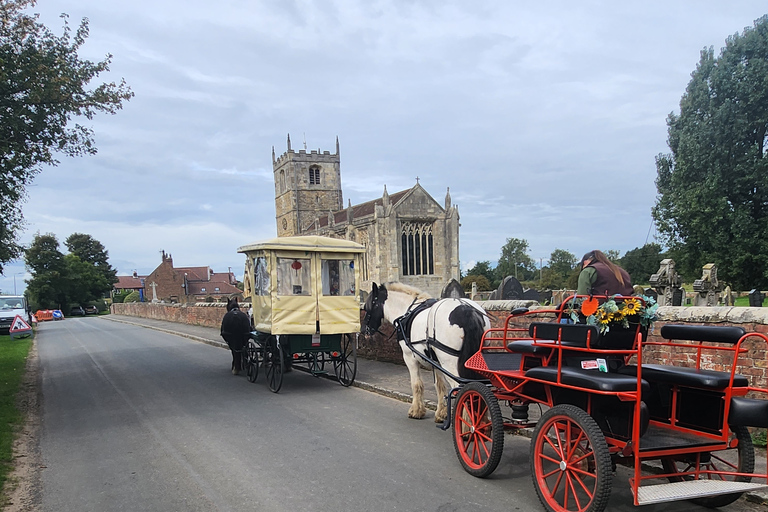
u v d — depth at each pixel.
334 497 5.40
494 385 6.08
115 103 11.79
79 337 28.11
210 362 16.38
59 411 9.87
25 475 6.34
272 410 9.41
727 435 4.62
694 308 7.21
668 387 5.14
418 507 5.12
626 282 5.68
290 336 11.06
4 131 10.37
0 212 12.41
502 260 125.00
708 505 5.03
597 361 5.02
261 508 5.18
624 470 6.13
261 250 11.05
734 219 37.44
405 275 60.06
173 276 96.44
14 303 34.62
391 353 14.14
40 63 10.46
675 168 42.16
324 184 85.50
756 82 37.62
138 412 9.55
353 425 8.22
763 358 6.37
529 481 5.79
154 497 5.55
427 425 8.16
